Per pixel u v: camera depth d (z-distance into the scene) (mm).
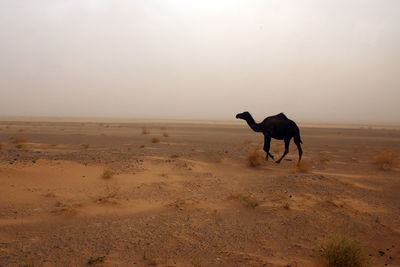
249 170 14445
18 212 7328
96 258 5051
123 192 9516
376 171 15258
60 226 6609
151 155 16281
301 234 6496
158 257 5246
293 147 27828
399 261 5461
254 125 16688
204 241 5984
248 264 5039
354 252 5184
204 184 11078
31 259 4992
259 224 6984
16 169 10633
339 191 10000
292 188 10125
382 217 7770
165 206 8266
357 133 54781
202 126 76688
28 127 55906
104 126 65312
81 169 11906
